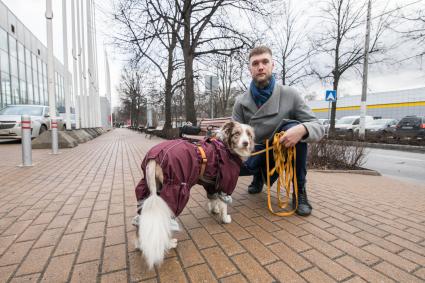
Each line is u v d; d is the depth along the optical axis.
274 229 2.76
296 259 2.17
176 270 2.01
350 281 1.89
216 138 2.98
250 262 2.12
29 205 3.40
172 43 14.34
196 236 2.59
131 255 2.21
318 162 7.01
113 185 4.49
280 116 3.46
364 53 14.66
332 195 4.09
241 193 4.13
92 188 4.28
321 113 37.03
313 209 3.40
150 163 2.16
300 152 3.28
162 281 1.87
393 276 1.95
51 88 8.30
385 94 29.17
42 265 2.04
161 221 1.88
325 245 2.41
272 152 3.54
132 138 19.02
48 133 10.02
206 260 2.15
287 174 3.35
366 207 3.51
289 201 3.72
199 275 1.95
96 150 9.91
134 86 38.16
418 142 13.17
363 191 4.39
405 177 6.59
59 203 3.50
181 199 2.13
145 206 1.91
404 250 2.33
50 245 2.36
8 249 2.28
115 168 6.11
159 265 2.06
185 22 11.95
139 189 2.21
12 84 21.03
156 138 18.73
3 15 19.66
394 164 8.52
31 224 2.80
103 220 2.94
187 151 2.34
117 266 2.05
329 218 3.09
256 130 3.57
